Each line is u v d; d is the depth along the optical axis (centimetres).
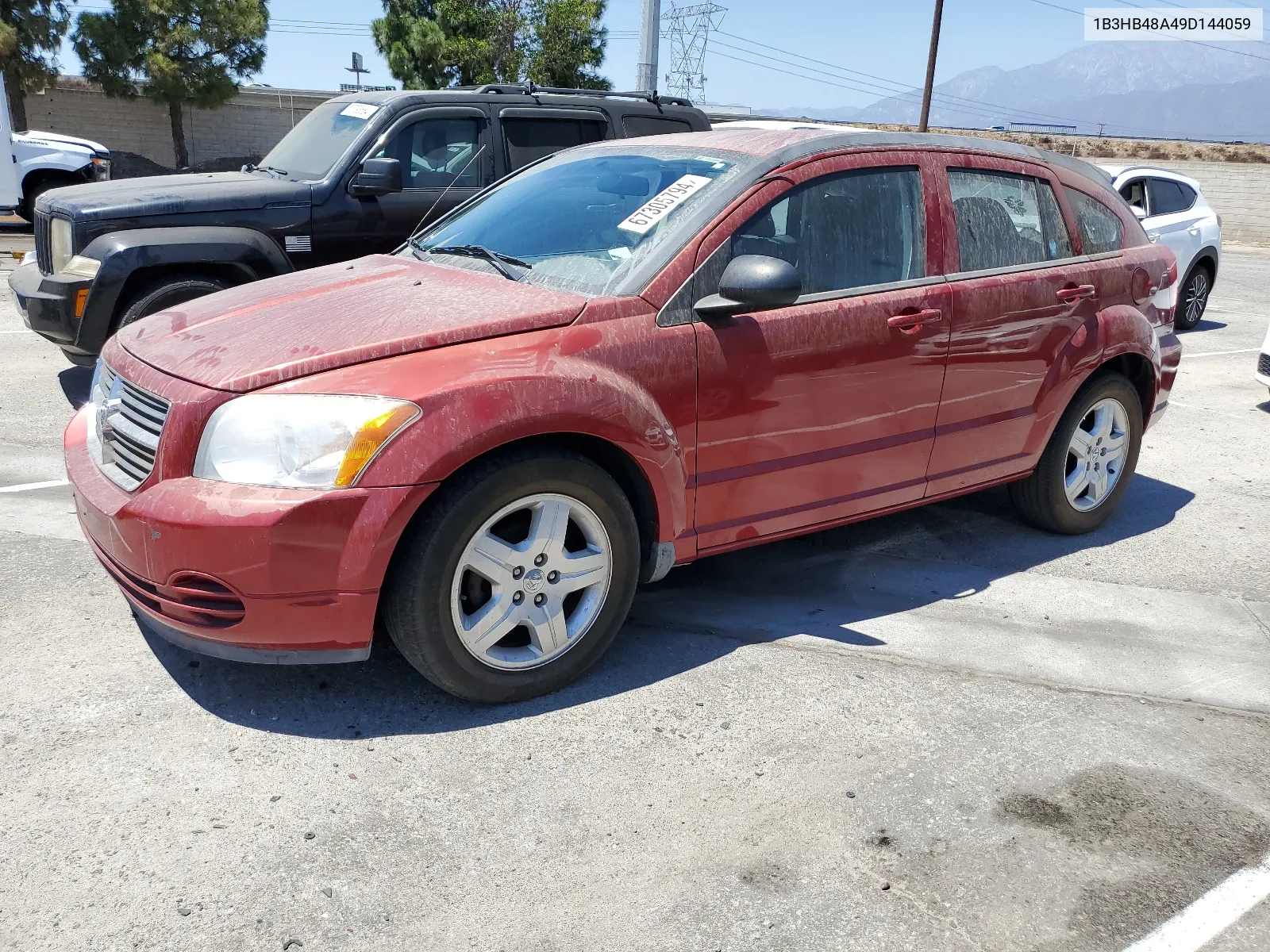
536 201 409
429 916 235
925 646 380
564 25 2681
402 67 2867
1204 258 1159
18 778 277
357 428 280
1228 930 240
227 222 642
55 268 632
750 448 357
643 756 301
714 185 362
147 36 2864
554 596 323
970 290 407
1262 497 580
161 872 245
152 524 282
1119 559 480
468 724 314
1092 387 470
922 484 416
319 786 280
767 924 237
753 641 377
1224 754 316
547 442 315
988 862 261
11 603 379
